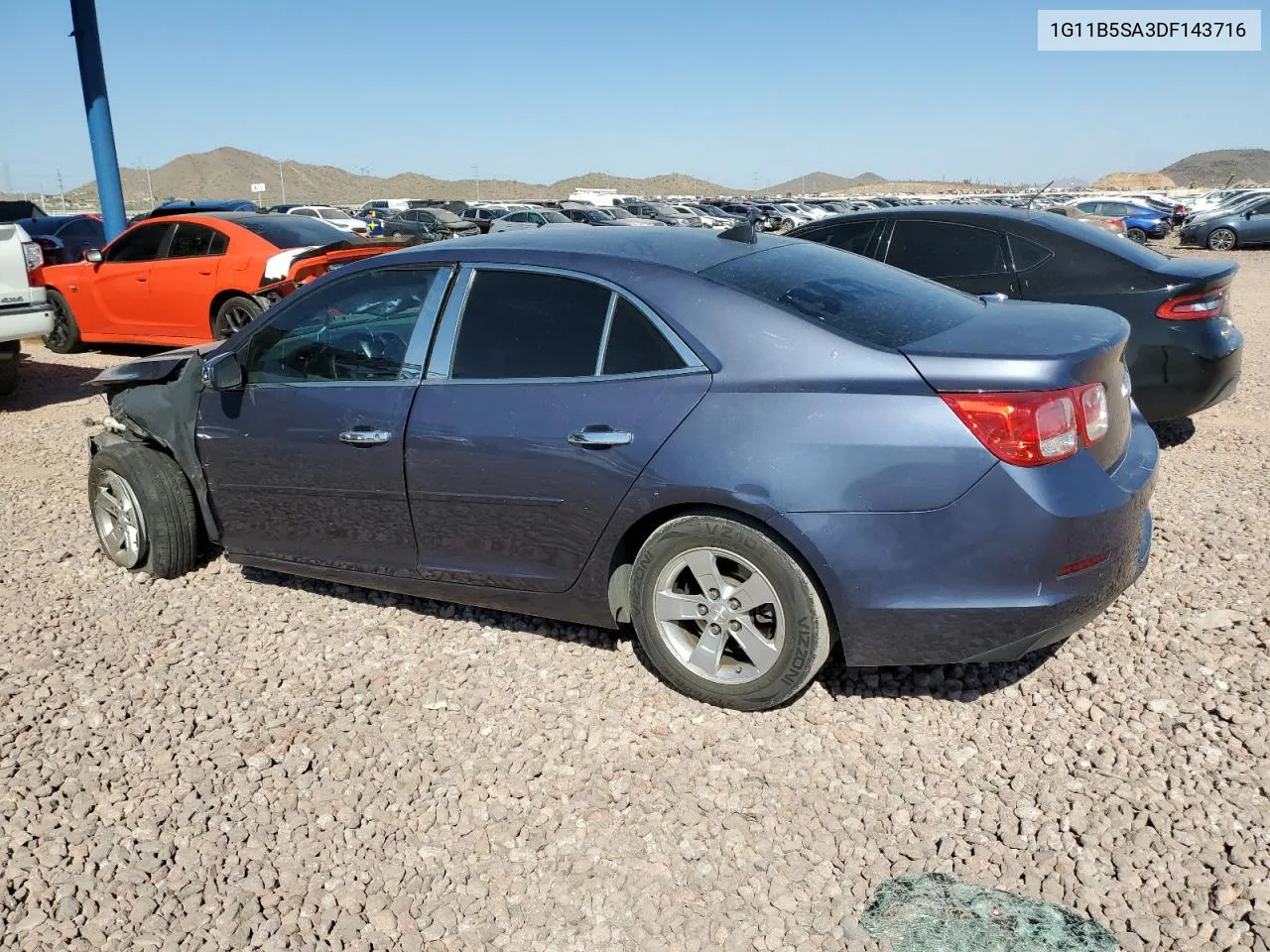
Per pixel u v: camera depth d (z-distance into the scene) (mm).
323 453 4051
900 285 3852
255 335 4352
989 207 6879
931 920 2549
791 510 3117
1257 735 3230
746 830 2918
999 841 2834
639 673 3793
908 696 3570
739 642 3396
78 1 13164
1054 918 2533
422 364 3838
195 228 10062
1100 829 2840
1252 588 4301
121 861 2840
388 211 46188
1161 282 6023
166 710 3643
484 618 4316
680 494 3283
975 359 3025
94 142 13680
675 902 2650
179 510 4695
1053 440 2996
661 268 3498
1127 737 3262
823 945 2488
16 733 3504
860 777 3135
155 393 4699
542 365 3596
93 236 18609
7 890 2727
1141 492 3277
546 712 3561
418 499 3857
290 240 9844
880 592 3109
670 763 3234
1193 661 3711
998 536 3010
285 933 2574
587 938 2543
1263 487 5703
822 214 49719
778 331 3254
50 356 11391
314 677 3861
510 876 2768
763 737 3355
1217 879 2623
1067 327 3377
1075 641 3910
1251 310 14242
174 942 2541
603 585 3604
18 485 6445
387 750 3367
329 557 4258
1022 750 3242
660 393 3338
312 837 2943
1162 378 6086
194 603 4566
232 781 3211
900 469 3041
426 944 2541
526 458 3561
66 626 4348
